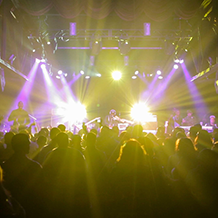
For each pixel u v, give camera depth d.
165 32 10.05
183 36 9.78
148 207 3.26
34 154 4.25
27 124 8.52
